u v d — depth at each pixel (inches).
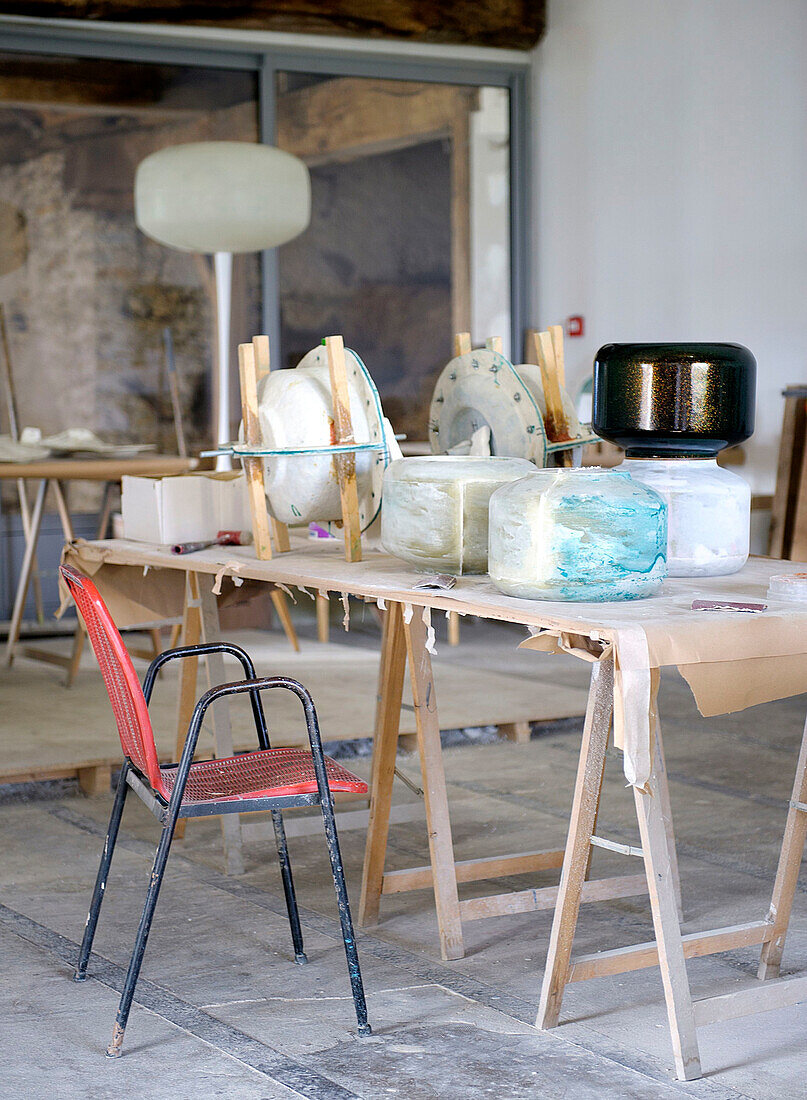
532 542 96.3
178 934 120.3
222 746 137.0
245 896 130.0
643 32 278.1
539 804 158.6
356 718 184.1
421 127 296.7
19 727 181.5
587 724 97.1
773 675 92.1
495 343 133.2
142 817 156.9
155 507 135.1
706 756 180.4
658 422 108.6
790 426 241.0
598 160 291.9
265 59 277.4
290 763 108.7
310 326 288.7
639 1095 90.6
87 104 265.6
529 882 133.3
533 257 311.1
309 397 122.0
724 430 109.2
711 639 88.9
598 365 113.1
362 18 279.4
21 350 264.5
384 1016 103.2
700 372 108.2
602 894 118.0
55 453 228.1
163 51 269.1
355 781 102.7
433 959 114.4
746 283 259.4
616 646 86.7
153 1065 95.6
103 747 170.1
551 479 98.1
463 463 110.1
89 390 271.1
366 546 134.4
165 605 145.3
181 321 276.7
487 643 264.4
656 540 97.8
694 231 270.2
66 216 265.9
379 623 280.7
